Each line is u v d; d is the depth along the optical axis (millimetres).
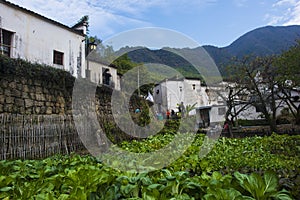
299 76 13844
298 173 3000
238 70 15086
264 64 15086
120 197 1879
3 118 6961
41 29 12062
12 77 8164
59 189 2090
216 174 2098
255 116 21344
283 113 20234
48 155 7613
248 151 4941
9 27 10617
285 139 6906
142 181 1943
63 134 8422
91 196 1890
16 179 2303
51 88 9547
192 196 1874
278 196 1718
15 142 6953
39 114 8883
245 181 1814
